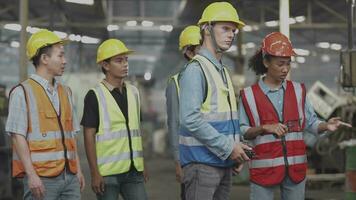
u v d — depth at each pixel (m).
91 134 3.98
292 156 3.54
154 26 14.91
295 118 3.58
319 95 8.78
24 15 7.06
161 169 14.42
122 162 4.00
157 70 28.09
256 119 3.59
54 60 3.54
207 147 3.09
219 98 3.14
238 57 12.68
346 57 5.33
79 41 15.54
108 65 4.07
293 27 14.38
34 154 3.42
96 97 4.02
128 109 4.10
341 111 8.42
